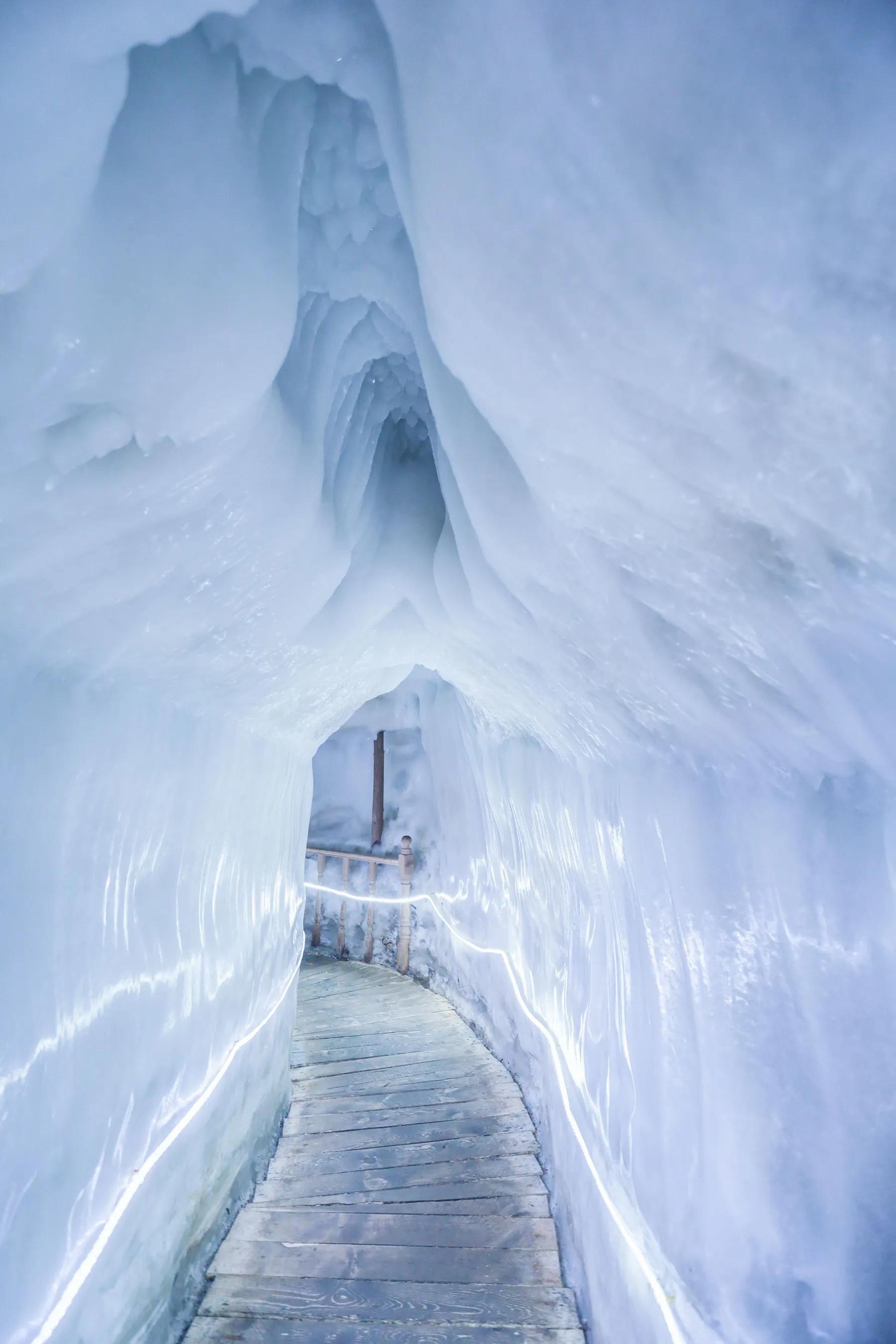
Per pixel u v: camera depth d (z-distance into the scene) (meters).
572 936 3.30
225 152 1.20
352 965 7.81
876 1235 1.41
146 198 1.09
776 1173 1.56
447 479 2.45
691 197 0.83
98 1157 1.97
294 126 1.38
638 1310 2.08
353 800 8.55
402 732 8.21
